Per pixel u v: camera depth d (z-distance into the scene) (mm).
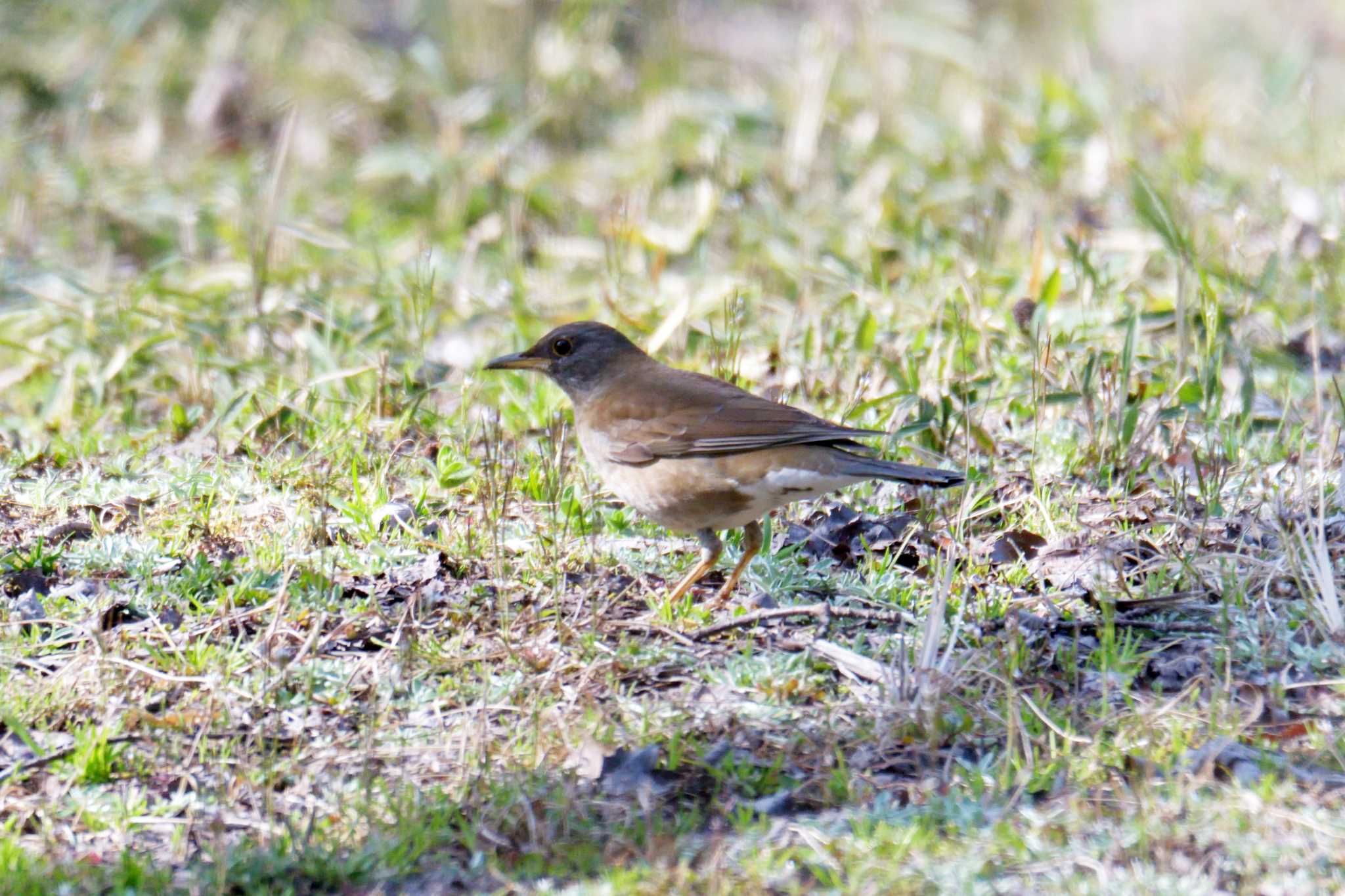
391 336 15945
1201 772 7871
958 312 14703
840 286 16781
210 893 7301
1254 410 14062
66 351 16125
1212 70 27062
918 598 10500
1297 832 7324
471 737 8695
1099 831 7445
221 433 13805
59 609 10117
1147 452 12656
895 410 13258
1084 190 19938
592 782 8258
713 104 22812
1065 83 22906
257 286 16938
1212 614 9984
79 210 20969
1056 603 10336
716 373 14031
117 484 12125
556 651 9641
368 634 9906
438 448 13055
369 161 22094
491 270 18922
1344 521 11188
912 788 8016
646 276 18078
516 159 22094
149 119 23109
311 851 7559
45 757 8422
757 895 7016
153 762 8500
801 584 10773
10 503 11898
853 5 26156
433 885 7434
